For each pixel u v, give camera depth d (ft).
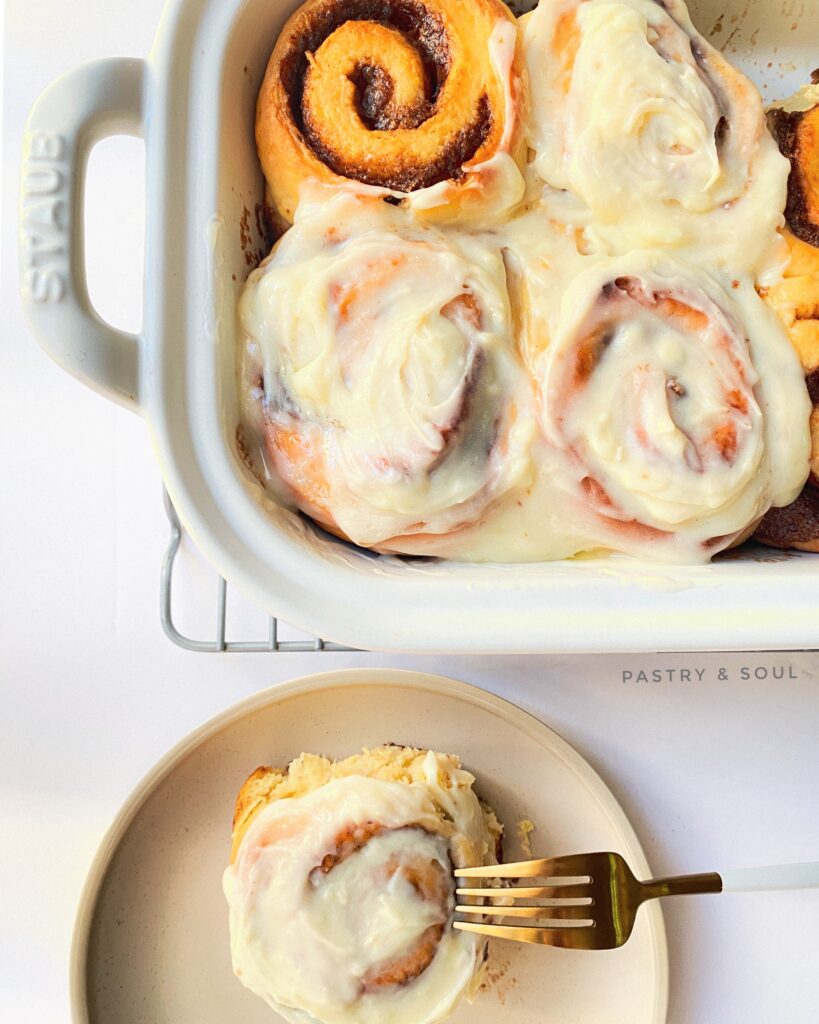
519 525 1.47
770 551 1.51
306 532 1.47
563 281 1.45
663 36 1.46
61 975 1.71
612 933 1.56
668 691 1.69
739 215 1.45
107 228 1.75
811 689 1.68
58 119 1.37
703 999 1.67
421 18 1.47
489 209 1.46
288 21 1.47
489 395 1.44
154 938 1.69
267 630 1.71
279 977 1.62
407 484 1.43
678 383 1.43
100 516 1.74
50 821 1.72
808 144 1.48
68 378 1.76
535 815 1.68
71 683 1.73
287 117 1.46
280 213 1.49
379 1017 1.61
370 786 1.63
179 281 1.40
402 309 1.43
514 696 1.70
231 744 1.69
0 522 1.75
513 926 1.58
